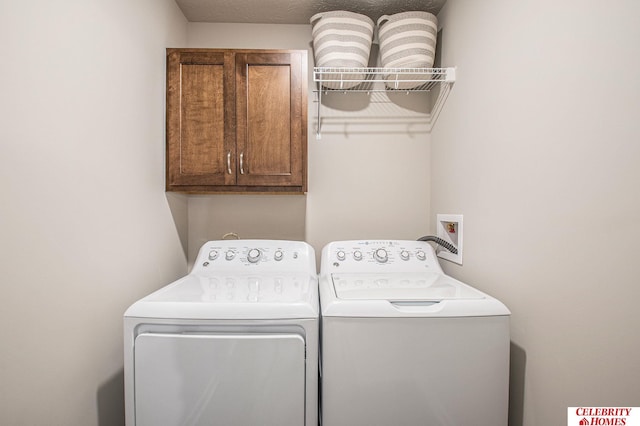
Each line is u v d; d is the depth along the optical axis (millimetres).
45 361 829
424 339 966
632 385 699
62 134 883
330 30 1597
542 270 955
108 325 1090
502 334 979
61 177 880
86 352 981
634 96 682
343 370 961
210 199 1915
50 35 842
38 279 807
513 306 1087
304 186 1549
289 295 1072
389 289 1142
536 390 982
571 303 852
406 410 966
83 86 967
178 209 1757
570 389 857
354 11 1783
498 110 1184
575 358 841
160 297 1036
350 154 1931
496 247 1193
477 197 1338
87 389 987
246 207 1923
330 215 1932
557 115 896
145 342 933
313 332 959
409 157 1939
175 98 1522
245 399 940
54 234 857
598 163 769
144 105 1342
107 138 1087
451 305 980
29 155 778
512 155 1100
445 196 1682
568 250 860
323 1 1691
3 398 714
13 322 739
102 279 1059
